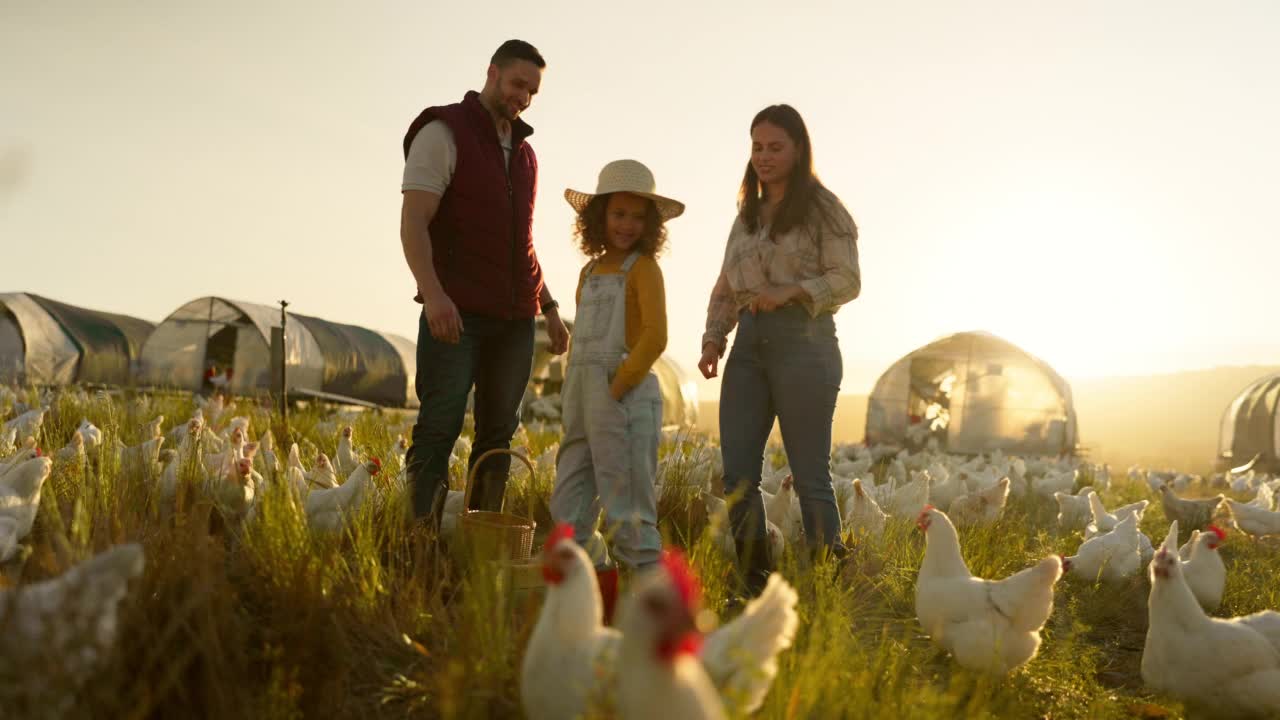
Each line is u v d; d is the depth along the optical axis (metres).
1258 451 32.50
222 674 2.72
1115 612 5.96
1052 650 4.69
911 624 4.81
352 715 2.99
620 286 4.27
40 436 8.12
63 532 3.23
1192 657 3.99
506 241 5.08
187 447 6.02
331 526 4.91
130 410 8.16
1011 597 4.08
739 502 5.18
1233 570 7.27
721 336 5.79
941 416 31.11
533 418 27.14
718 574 4.52
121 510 4.28
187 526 3.69
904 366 29.91
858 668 3.54
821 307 5.02
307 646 2.98
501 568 3.57
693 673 2.15
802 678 2.89
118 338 27.48
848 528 6.66
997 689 4.01
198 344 26.03
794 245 5.11
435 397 4.92
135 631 2.79
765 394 5.29
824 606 3.86
